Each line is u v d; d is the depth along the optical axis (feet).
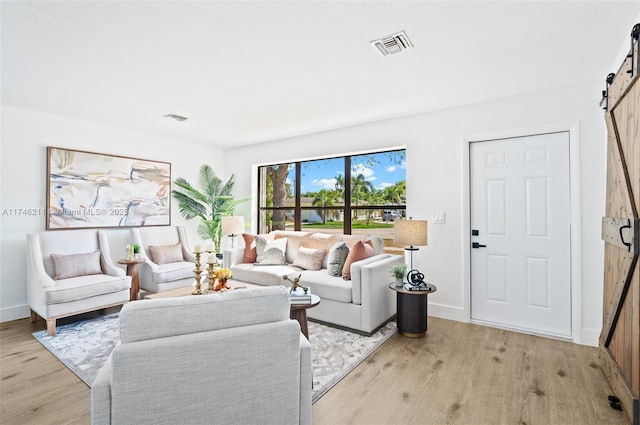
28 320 11.12
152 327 3.91
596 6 5.73
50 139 12.03
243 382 4.24
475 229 10.95
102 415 3.67
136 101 10.61
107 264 11.94
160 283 12.58
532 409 6.11
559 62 7.89
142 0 5.53
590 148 9.02
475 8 5.79
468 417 5.87
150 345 3.79
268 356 4.39
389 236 13.53
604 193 8.82
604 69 8.28
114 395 3.65
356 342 9.14
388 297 10.71
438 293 11.44
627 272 6.02
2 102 10.69
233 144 17.37
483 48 7.22
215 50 7.28
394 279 11.03
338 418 5.82
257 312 4.46
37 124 11.74
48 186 11.87
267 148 16.63
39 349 8.73
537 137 9.94
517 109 10.06
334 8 5.78
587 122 9.06
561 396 6.53
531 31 6.53
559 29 6.46
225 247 17.98
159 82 9.06
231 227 14.69
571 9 5.82
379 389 6.77
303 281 11.05
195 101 10.61
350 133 13.62
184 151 16.52
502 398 6.46
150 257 13.87
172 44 7.02
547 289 9.80
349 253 11.22
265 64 7.97
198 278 8.92
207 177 17.31
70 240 11.73
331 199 15.21
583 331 9.07
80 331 10.01
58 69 8.21
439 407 6.16
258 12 5.89
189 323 4.07
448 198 11.25
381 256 11.33
